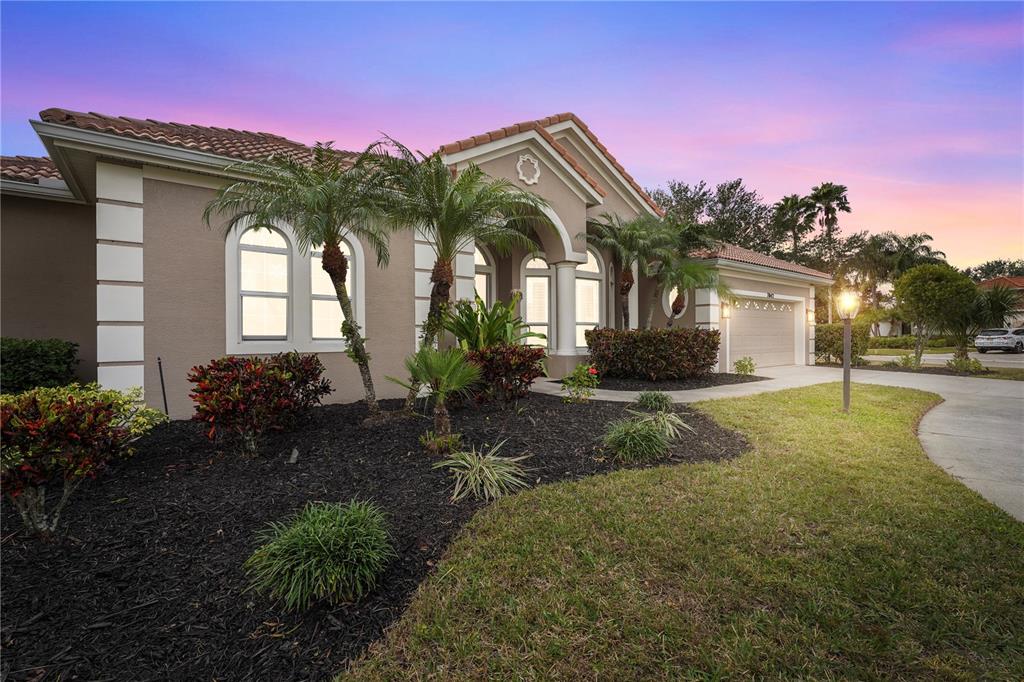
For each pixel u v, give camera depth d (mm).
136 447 5246
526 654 2256
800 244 44219
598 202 12422
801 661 2188
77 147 6043
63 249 8625
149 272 6648
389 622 2498
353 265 8258
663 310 15078
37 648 2287
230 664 2217
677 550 3148
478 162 10125
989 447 6070
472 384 6910
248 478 4293
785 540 3291
